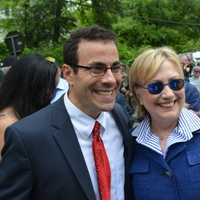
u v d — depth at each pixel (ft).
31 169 8.20
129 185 9.41
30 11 78.64
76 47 8.41
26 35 78.79
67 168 8.30
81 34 8.44
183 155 9.17
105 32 8.45
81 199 8.31
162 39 103.09
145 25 101.71
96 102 8.46
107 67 8.34
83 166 8.44
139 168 9.36
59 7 79.97
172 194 9.05
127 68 10.22
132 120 9.98
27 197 8.21
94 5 84.94
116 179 9.11
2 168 8.35
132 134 9.75
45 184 8.22
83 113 8.72
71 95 8.77
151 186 9.20
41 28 79.61
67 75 8.71
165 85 9.17
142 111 9.78
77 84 8.52
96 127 8.84
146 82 9.30
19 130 8.31
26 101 11.00
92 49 8.29
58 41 79.46
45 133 8.38
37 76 11.03
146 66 9.21
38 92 11.07
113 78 8.38
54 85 11.39
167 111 9.24
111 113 9.43
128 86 9.91
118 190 9.10
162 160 9.18
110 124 9.28
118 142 9.34
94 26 8.63
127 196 9.34
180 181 9.05
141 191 9.29
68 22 81.05
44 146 8.30
